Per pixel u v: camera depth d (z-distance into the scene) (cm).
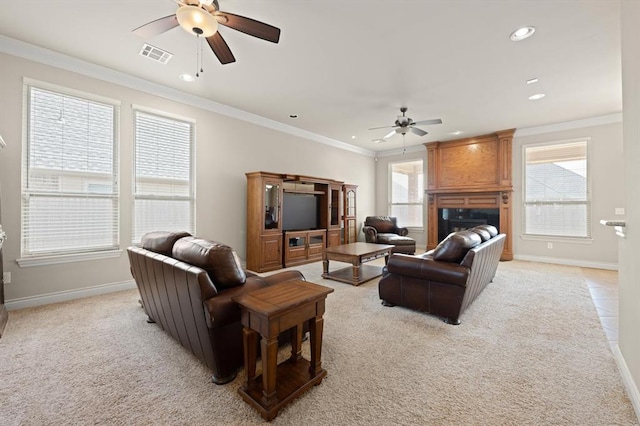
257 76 358
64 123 318
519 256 584
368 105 455
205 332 167
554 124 543
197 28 205
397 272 292
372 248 450
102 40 284
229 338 172
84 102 331
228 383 173
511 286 388
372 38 276
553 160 549
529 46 288
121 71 347
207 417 145
